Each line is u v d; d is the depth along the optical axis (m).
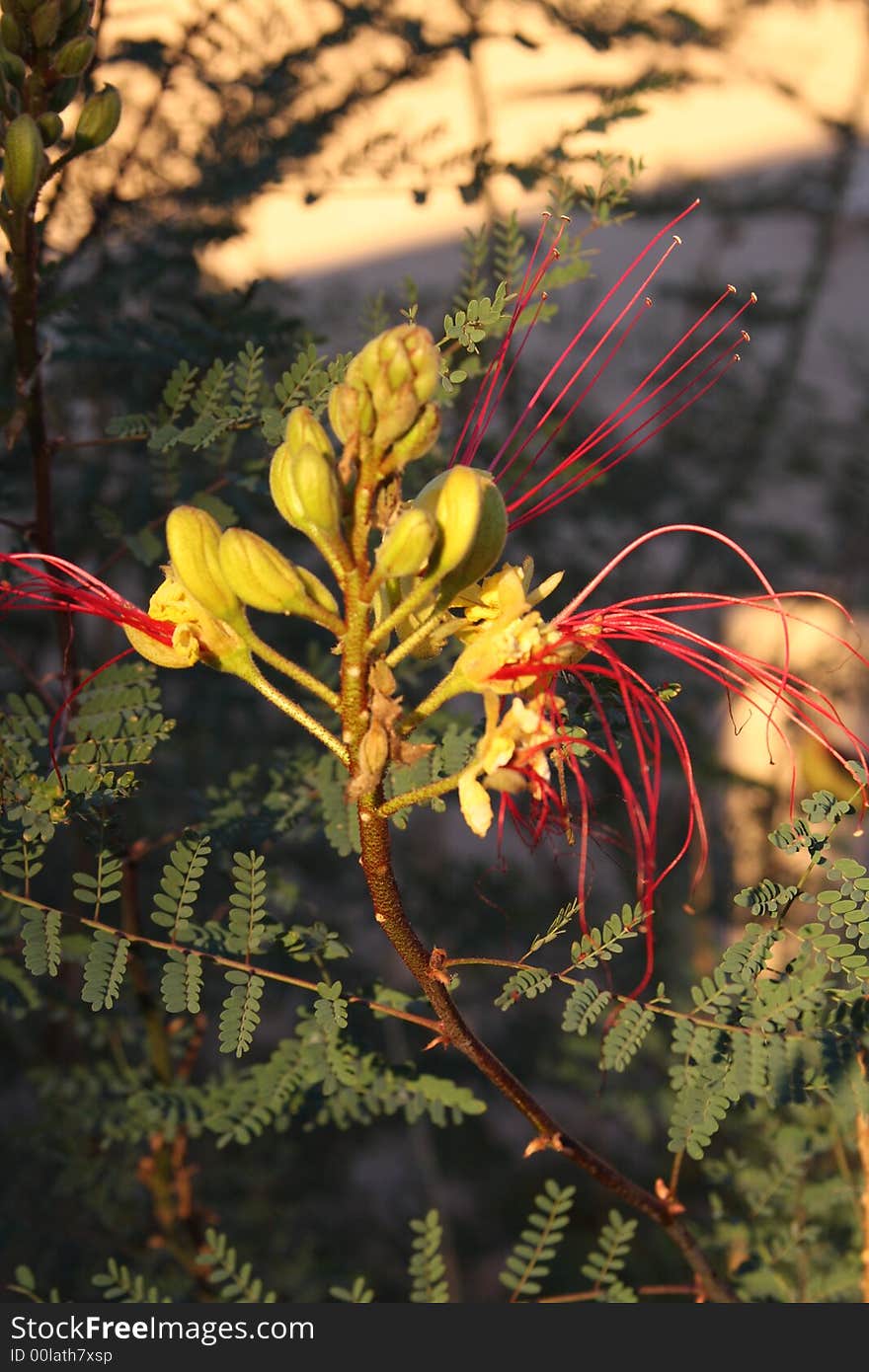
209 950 0.68
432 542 0.60
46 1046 1.07
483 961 0.65
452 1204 1.32
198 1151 1.16
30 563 0.81
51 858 1.09
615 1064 0.66
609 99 0.84
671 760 1.07
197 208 0.89
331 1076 0.74
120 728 0.72
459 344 0.72
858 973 0.66
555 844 0.69
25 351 0.78
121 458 0.98
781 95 1.14
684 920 1.15
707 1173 0.84
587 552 1.21
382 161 0.88
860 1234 0.82
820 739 0.66
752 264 1.57
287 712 0.63
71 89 0.75
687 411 1.39
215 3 0.89
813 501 1.46
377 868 0.63
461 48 0.90
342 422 0.61
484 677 0.62
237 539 0.61
